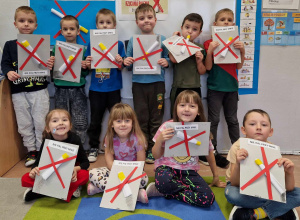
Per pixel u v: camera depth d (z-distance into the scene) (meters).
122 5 1.85
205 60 1.81
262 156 1.16
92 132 1.95
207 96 1.93
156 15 1.87
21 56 1.68
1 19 1.84
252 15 1.88
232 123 1.90
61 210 1.25
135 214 1.21
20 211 1.24
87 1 1.84
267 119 1.25
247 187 1.11
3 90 1.66
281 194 1.10
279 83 1.98
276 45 1.92
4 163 1.67
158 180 1.31
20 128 1.79
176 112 1.42
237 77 1.95
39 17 1.84
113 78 1.86
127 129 1.39
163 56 1.85
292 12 1.88
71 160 1.29
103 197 1.29
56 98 1.87
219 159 1.81
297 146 2.07
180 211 1.25
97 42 1.74
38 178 1.27
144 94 1.86
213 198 1.27
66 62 1.75
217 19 1.80
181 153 1.33
